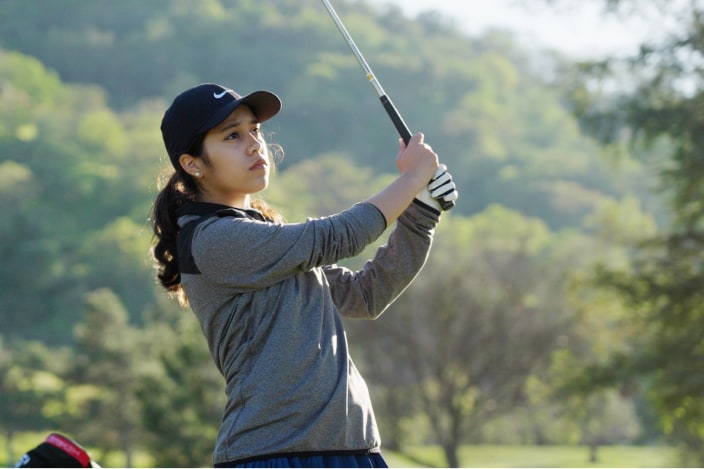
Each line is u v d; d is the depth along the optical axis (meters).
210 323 4.73
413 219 5.07
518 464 72.19
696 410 26.81
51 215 168.00
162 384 41.03
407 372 51.81
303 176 119.00
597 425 65.19
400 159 4.97
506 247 53.84
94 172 180.25
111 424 63.06
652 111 26.05
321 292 4.77
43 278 149.12
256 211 4.96
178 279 5.23
